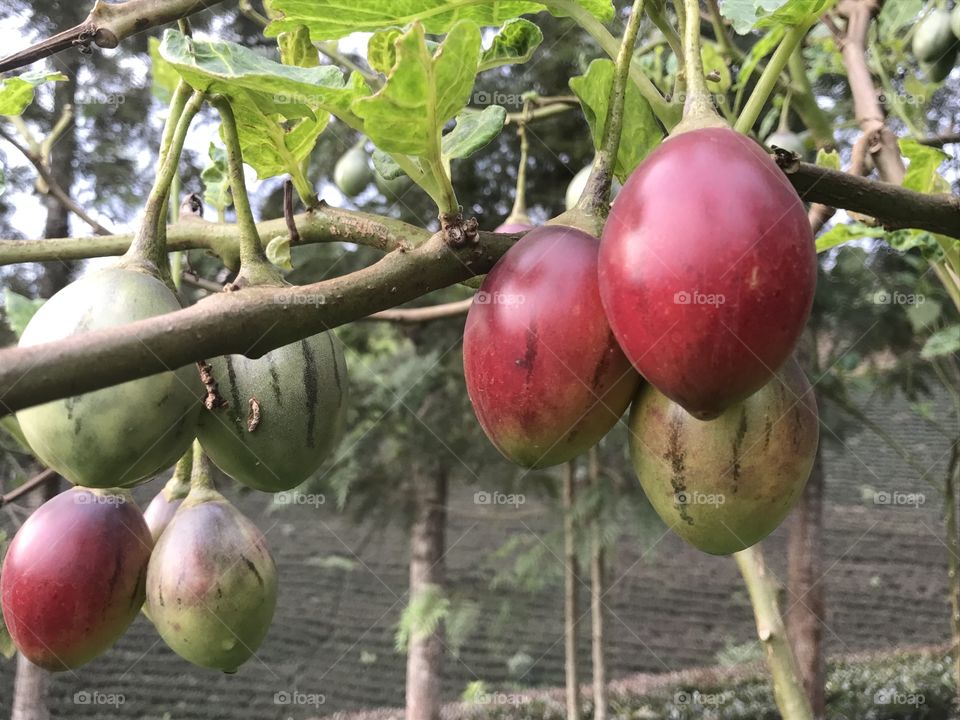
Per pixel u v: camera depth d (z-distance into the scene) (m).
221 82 0.65
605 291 0.58
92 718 3.55
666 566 5.19
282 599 4.42
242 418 0.72
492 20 0.88
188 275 1.46
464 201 2.76
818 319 2.65
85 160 2.62
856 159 1.32
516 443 0.66
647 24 2.02
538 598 4.00
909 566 5.14
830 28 1.50
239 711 3.76
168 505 1.00
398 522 3.30
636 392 0.70
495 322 0.64
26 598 0.86
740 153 0.56
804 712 1.20
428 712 3.13
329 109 0.72
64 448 0.63
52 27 2.51
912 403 2.78
